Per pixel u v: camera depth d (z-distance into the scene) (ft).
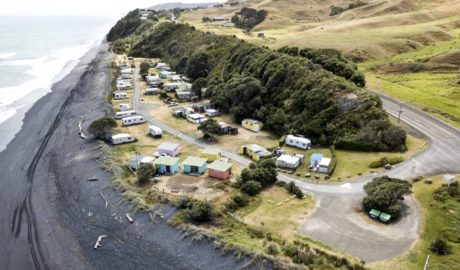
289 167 219.00
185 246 157.99
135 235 169.27
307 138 253.85
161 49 583.58
